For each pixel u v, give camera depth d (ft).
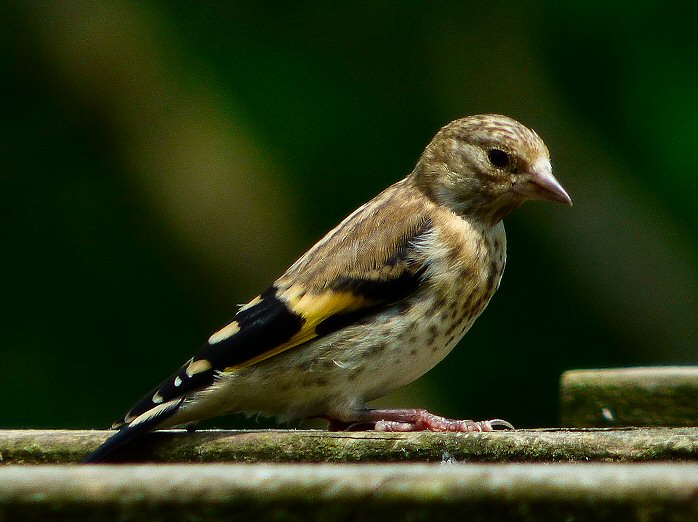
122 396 45.24
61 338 45.39
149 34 47.96
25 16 47.39
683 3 47.98
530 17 48.98
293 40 48.47
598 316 45.83
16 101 47.50
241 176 46.62
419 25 49.06
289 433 19.81
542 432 18.62
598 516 12.52
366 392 24.03
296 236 46.60
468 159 25.53
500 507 12.57
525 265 46.11
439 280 24.26
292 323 23.31
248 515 12.59
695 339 45.91
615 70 48.39
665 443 17.81
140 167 46.96
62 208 46.73
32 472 12.66
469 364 44.93
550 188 25.18
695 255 46.80
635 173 47.88
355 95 48.01
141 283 46.16
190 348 45.83
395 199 25.70
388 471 12.74
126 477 12.55
